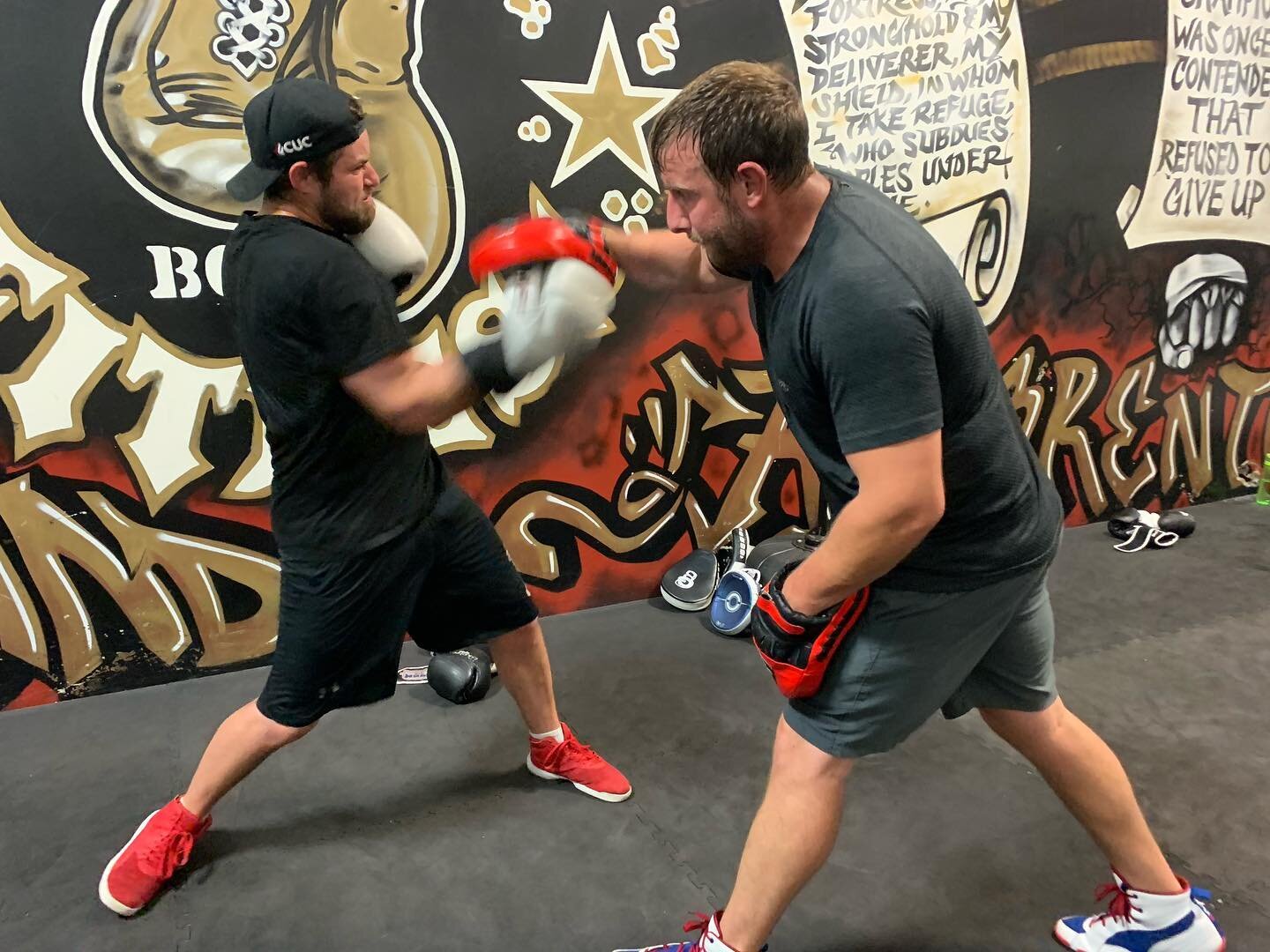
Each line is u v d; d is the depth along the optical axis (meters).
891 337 1.00
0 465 2.15
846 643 1.19
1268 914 1.55
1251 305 3.61
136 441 2.24
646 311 2.64
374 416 1.45
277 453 1.52
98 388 2.18
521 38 2.34
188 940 1.55
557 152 2.44
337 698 1.63
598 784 1.92
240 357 2.27
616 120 2.49
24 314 2.08
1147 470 3.61
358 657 1.61
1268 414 3.79
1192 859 1.69
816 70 2.66
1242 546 3.28
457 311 2.43
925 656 1.18
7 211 2.02
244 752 1.61
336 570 1.52
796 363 1.11
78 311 2.12
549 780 1.99
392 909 1.61
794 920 1.57
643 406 2.72
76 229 2.07
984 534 1.15
